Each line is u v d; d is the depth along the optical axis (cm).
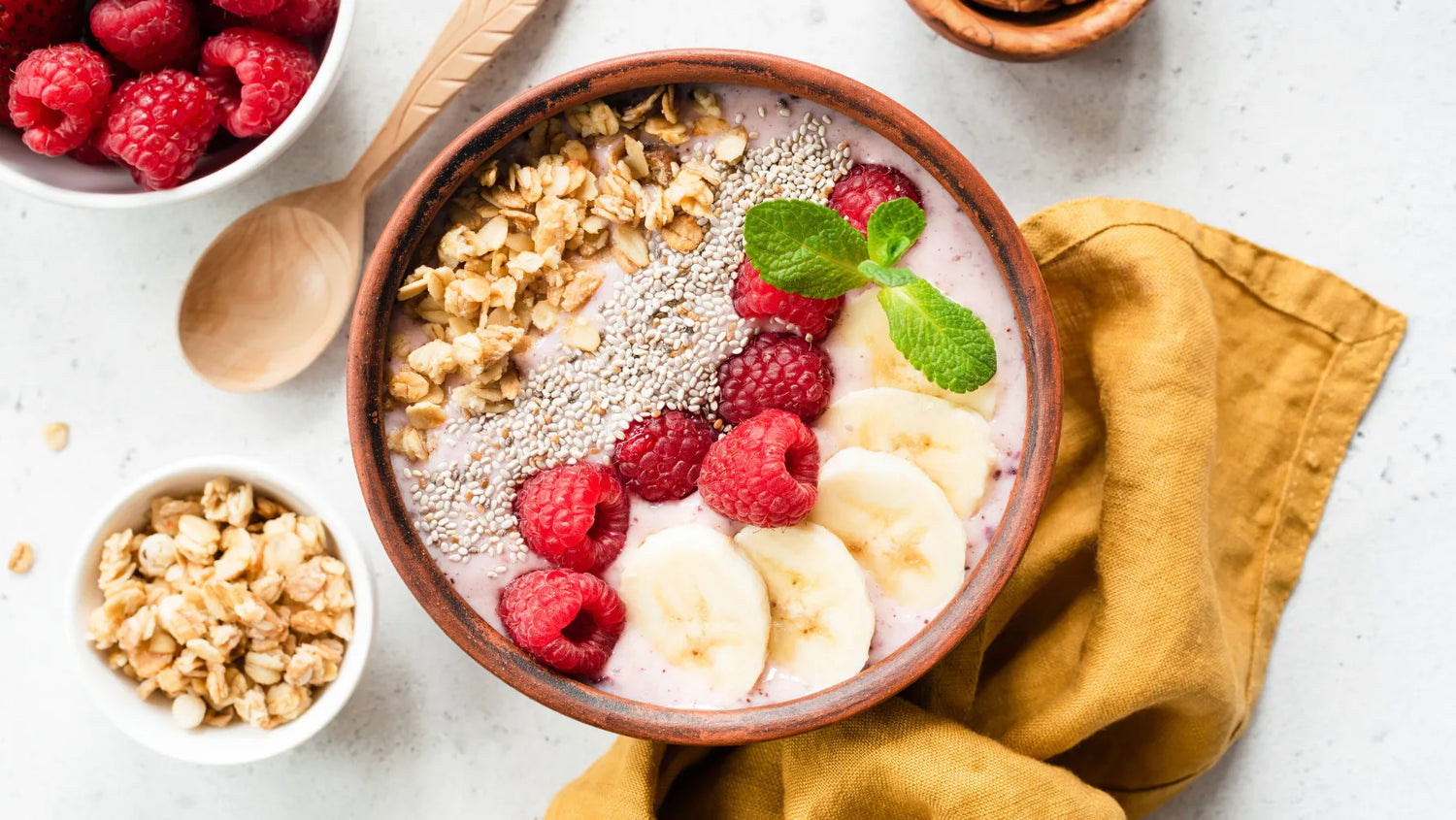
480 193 56
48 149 56
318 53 59
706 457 55
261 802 62
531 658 55
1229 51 60
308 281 60
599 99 55
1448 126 60
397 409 56
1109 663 57
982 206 54
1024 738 58
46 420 61
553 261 55
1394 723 61
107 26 56
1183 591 57
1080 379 60
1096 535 59
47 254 61
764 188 56
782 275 54
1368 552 60
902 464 56
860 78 60
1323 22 60
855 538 56
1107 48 60
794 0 60
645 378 56
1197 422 58
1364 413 60
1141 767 61
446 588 55
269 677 58
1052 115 60
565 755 61
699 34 60
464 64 59
